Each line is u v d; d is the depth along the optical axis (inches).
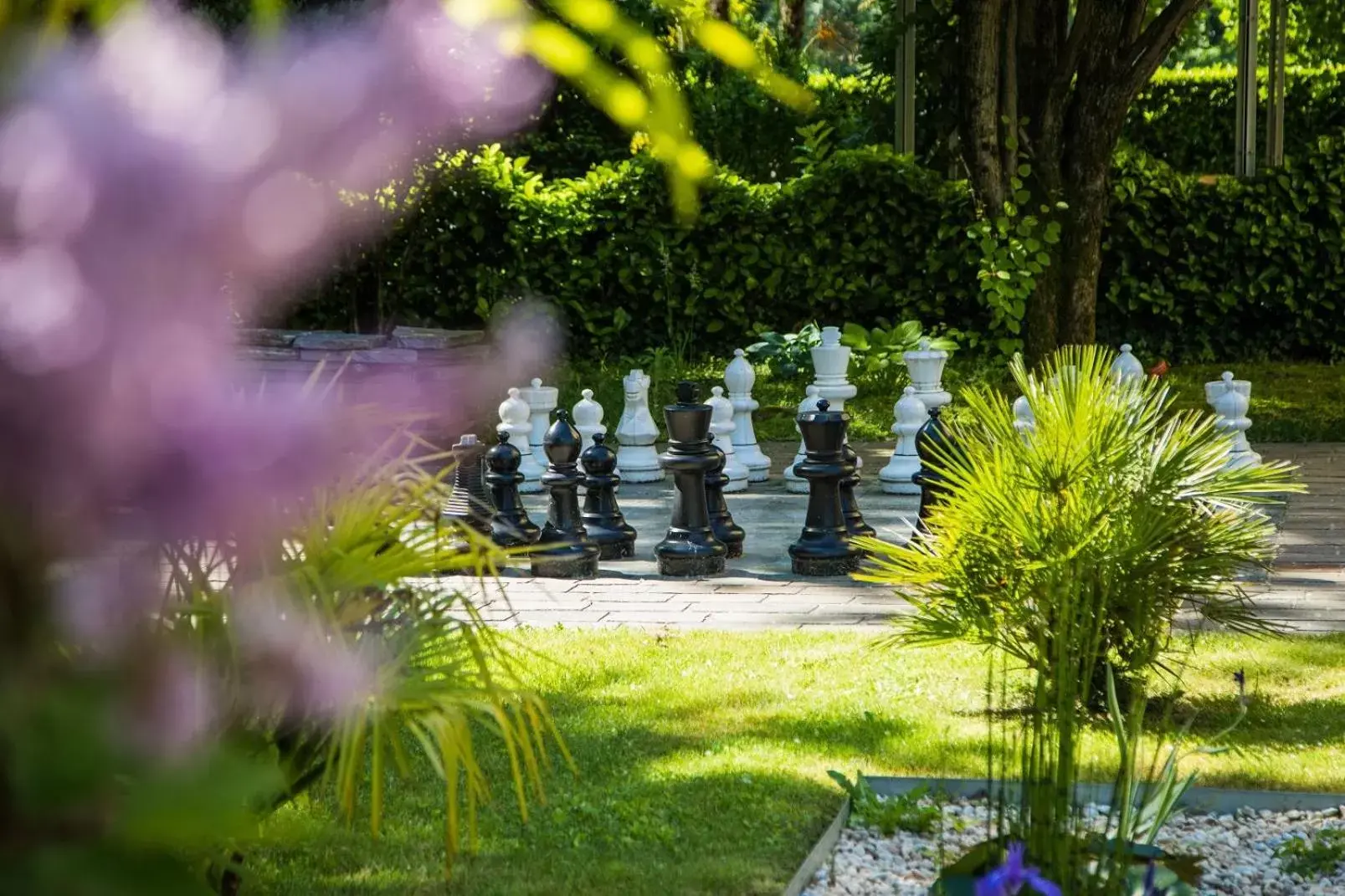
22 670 28.3
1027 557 175.5
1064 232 547.2
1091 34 529.3
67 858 28.7
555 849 147.0
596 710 193.2
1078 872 116.3
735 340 597.0
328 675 63.3
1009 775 159.2
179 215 23.9
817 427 285.1
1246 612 186.7
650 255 584.7
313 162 24.3
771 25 977.5
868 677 207.6
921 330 584.7
